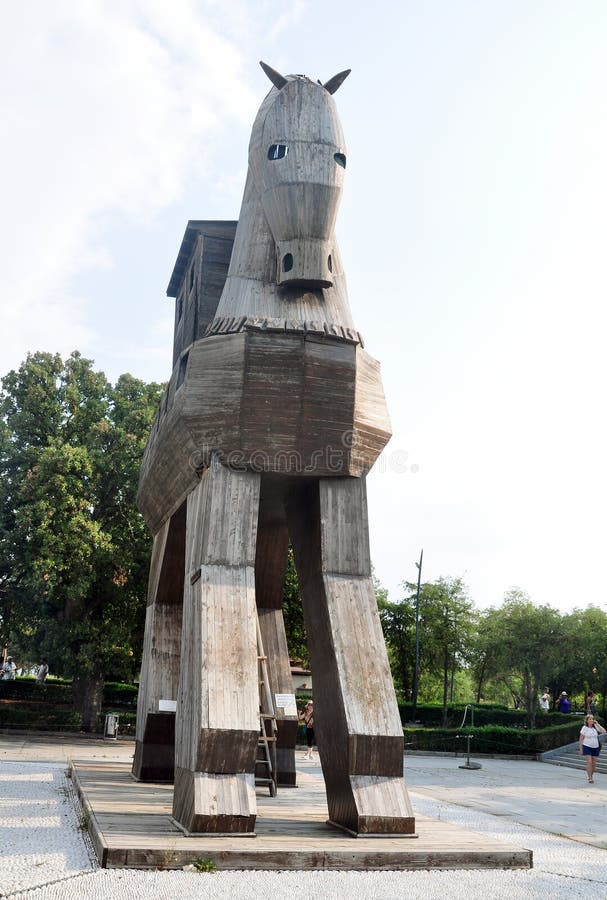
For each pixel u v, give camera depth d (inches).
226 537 452.8
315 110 498.3
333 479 480.4
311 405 465.4
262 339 459.8
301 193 483.8
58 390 1325.0
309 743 1055.6
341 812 419.5
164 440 522.6
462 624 1877.5
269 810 490.9
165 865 337.7
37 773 677.3
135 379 1368.1
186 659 451.2
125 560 1179.9
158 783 583.2
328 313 496.4
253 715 404.8
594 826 552.1
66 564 1140.5
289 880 330.0
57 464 1146.7
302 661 1547.7
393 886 329.1
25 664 1792.6
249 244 510.6
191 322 602.9
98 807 442.9
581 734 914.7
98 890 296.5
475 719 1648.6
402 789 412.5
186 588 480.4
